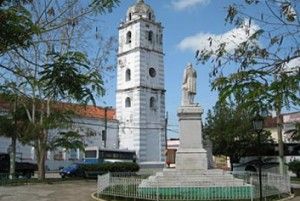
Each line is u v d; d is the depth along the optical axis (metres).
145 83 69.25
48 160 59.91
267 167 36.97
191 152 24.61
